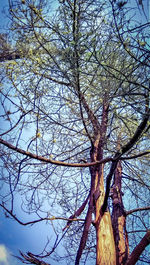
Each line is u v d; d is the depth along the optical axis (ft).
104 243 18.20
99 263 17.39
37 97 17.33
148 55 12.54
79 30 15.15
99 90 15.42
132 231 23.00
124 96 13.56
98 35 14.71
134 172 24.04
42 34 17.12
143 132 14.42
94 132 19.33
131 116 14.90
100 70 15.35
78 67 15.12
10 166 17.22
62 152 20.39
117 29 11.99
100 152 21.45
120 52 15.06
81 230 23.48
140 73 13.52
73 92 17.21
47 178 19.69
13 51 18.26
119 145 17.28
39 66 16.60
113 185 25.57
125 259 19.93
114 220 22.16
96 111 19.15
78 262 18.42
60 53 16.17
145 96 12.94
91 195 21.25
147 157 23.06
